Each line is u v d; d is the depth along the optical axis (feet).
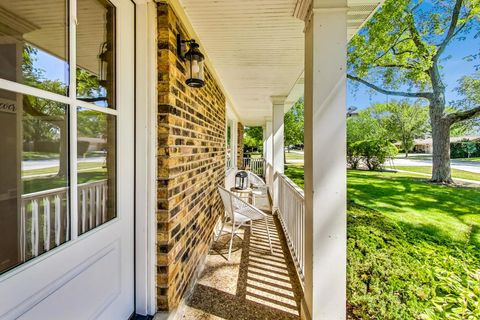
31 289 2.93
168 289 5.34
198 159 8.00
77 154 3.75
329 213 4.91
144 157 5.16
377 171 37.86
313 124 4.91
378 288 5.47
